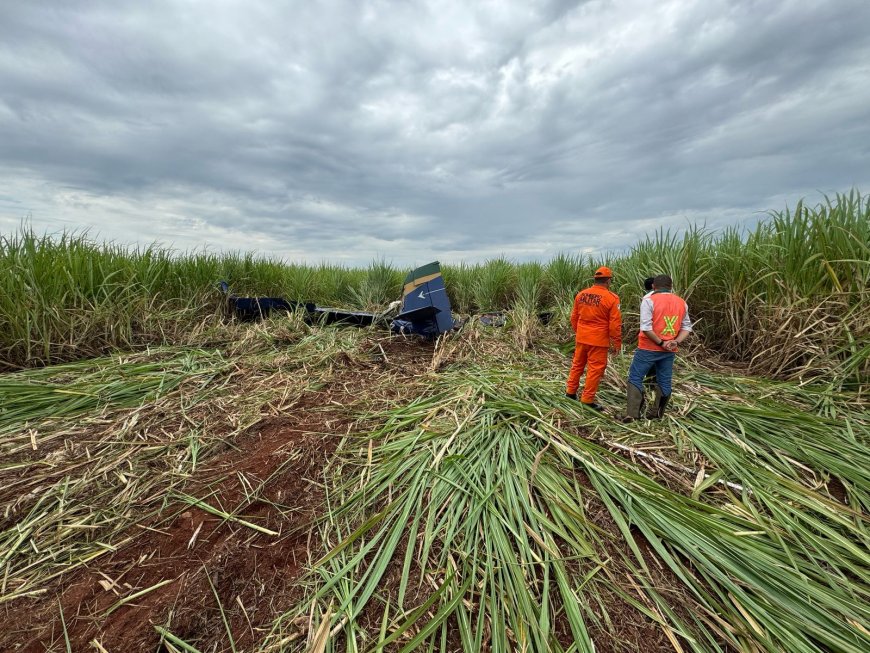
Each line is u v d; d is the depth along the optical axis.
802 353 4.44
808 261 4.57
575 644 1.68
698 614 1.84
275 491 2.67
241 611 1.83
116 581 1.96
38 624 1.75
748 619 1.79
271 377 4.74
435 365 5.38
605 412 3.96
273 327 6.79
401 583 1.96
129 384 4.11
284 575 2.04
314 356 5.50
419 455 2.95
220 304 7.37
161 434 3.32
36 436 3.12
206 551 2.17
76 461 2.88
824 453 3.05
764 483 2.73
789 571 2.03
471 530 2.24
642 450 3.16
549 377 5.09
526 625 1.74
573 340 6.67
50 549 2.14
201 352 5.40
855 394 3.72
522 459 2.88
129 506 2.49
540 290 10.29
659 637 1.75
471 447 3.03
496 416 3.62
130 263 6.44
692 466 2.98
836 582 2.02
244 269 8.93
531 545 2.19
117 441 3.13
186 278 7.15
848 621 1.81
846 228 4.55
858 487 2.70
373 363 5.59
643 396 3.79
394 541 2.17
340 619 1.79
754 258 5.49
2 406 3.46
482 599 1.81
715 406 3.84
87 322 5.11
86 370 4.48
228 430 3.46
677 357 5.50
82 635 1.69
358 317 7.95
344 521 2.41
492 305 10.81
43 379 4.12
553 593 1.94
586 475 2.79
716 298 6.09
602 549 2.16
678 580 2.02
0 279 4.61
